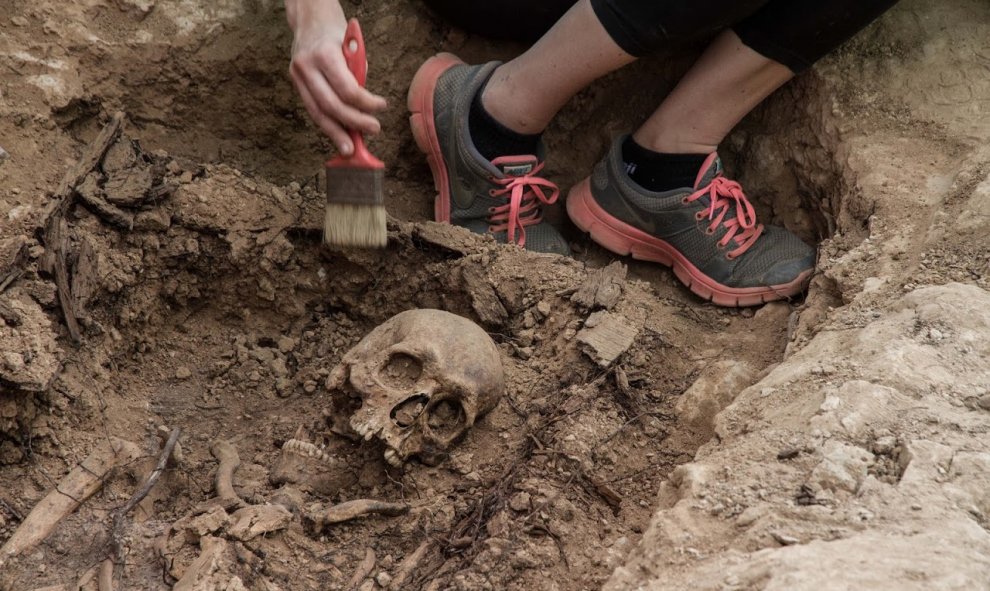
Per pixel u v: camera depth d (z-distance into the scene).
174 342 2.54
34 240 2.20
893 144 2.66
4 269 2.12
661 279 2.85
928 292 2.10
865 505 1.52
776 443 1.73
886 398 1.76
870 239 2.42
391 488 2.10
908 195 2.49
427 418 2.09
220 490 2.04
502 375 2.19
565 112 3.06
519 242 2.74
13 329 2.01
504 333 2.50
